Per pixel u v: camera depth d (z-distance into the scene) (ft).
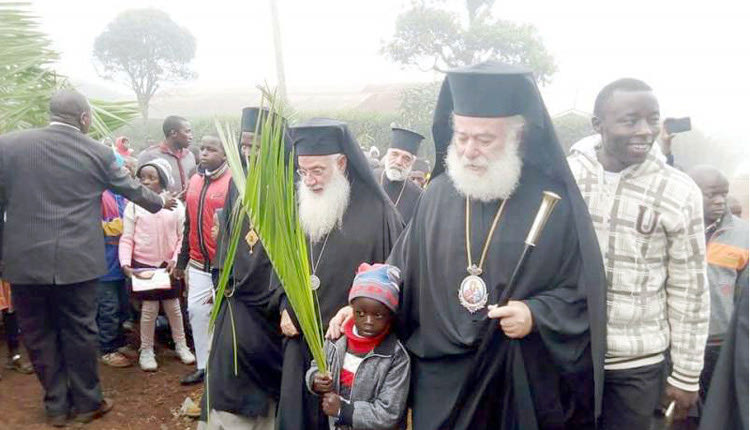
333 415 8.83
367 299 8.75
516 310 7.57
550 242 7.93
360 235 10.73
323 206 10.63
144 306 17.15
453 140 8.37
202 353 16.17
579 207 7.89
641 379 8.30
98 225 14.14
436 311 8.25
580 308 7.97
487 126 7.80
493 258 8.01
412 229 8.93
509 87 7.68
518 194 8.23
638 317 8.21
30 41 15.65
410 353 9.04
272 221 8.10
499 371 7.98
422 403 8.43
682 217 8.05
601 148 8.69
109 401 15.05
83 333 13.99
